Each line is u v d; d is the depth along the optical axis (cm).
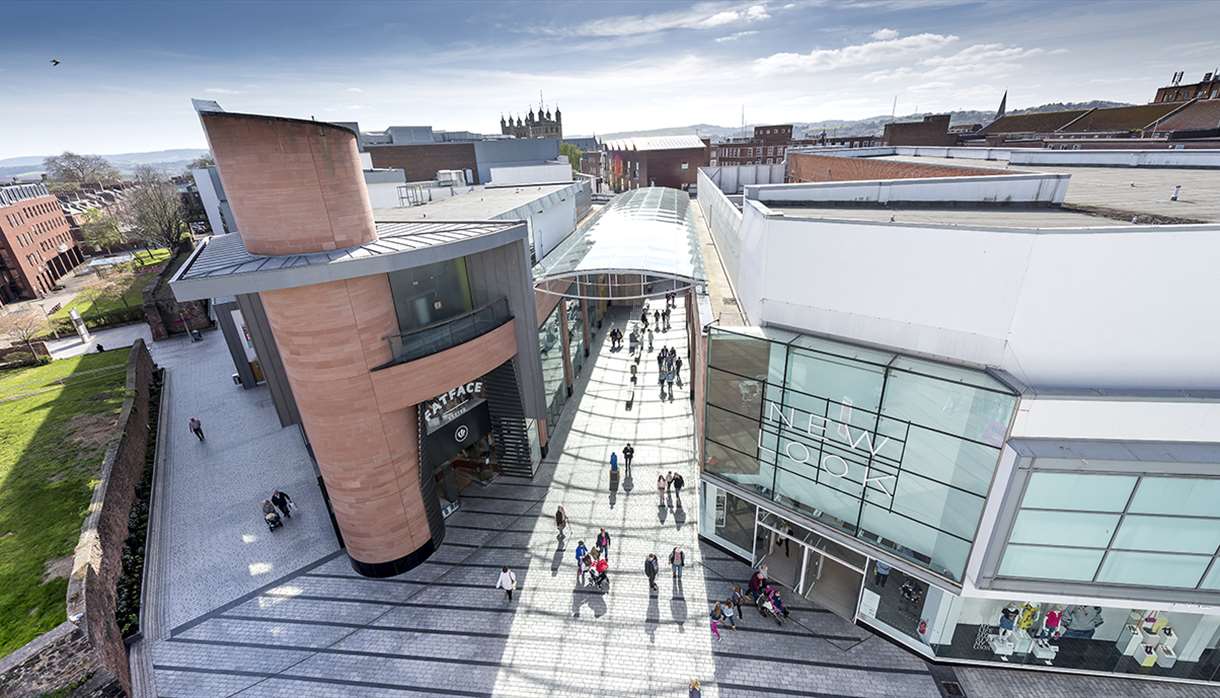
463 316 1633
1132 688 1214
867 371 1114
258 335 1834
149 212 6625
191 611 1523
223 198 3691
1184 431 906
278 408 1941
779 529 1496
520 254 1723
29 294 5766
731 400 1399
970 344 1009
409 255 1361
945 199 1631
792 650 1355
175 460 2277
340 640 1427
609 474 2072
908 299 1067
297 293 1308
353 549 1614
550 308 2341
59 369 3309
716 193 2595
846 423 1196
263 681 1327
